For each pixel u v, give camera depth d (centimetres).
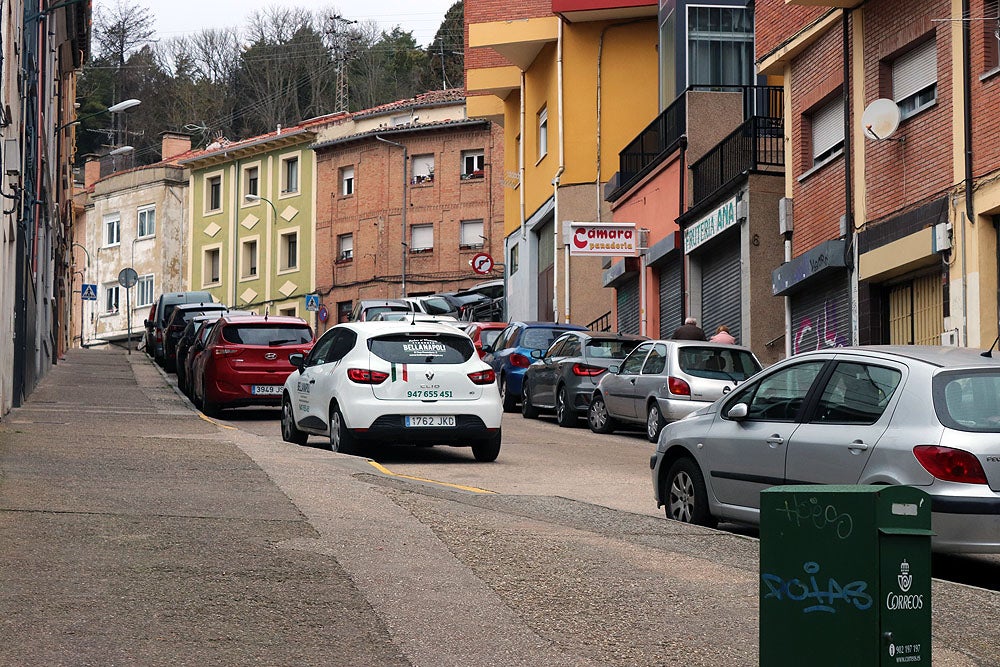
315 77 9038
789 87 2403
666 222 3053
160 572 700
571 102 3688
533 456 1644
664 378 1923
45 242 3089
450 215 5697
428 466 1473
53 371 3341
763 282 2506
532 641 607
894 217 1956
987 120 1706
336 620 623
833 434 870
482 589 709
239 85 9112
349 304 6009
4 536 765
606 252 3134
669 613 679
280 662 548
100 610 612
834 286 2191
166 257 6912
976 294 1722
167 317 4353
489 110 4588
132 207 7112
